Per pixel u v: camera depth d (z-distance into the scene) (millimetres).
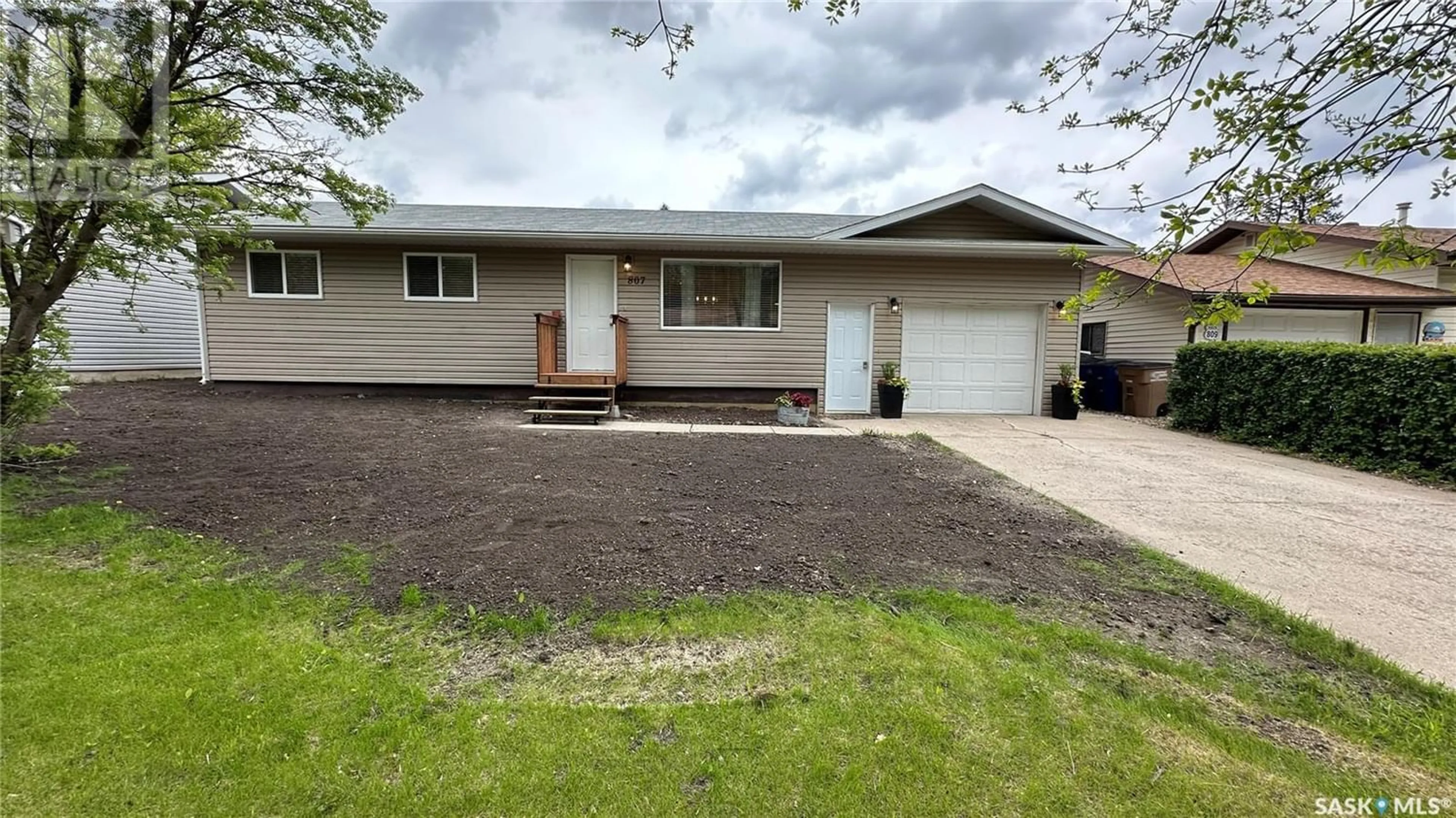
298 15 5012
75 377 9938
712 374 9734
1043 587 2984
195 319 13305
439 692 2035
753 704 1987
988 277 9711
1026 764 1738
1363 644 2471
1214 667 2285
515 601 2656
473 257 9484
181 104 5059
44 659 2125
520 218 10562
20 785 1588
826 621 2535
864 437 7383
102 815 1516
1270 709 2035
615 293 9578
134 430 5992
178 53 4824
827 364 9773
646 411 9266
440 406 8906
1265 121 2051
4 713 1842
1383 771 1753
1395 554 3553
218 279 6781
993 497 4684
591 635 2400
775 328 9734
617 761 1728
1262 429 7402
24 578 2736
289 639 2324
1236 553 3539
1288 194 2082
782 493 4582
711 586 2865
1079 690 2088
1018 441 7438
